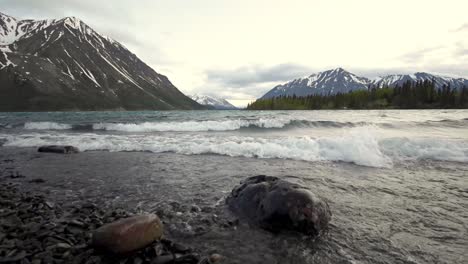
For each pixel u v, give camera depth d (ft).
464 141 38.40
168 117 121.19
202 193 22.06
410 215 17.25
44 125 77.20
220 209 18.63
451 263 11.96
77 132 65.00
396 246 13.47
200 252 13.10
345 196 20.85
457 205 18.84
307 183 24.21
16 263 11.82
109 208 18.95
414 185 23.52
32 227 15.60
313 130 64.34
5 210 18.42
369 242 13.93
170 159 35.45
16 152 41.55
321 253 12.93
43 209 18.81
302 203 15.67
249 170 29.25
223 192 22.25
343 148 35.32
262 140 44.14
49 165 32.78
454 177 25.94
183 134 58.44
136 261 12.24
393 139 37.40
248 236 14.83
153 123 71.56
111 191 22.84
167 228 15.76
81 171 29.76
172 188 23.47
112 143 46.19
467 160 32.37
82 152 41.24
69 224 15.90
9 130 71.10
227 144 40.65
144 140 49.47
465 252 12.85
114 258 12.33
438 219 16.61
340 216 17.20
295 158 35.09
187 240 14.37
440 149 34.91
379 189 22.49
